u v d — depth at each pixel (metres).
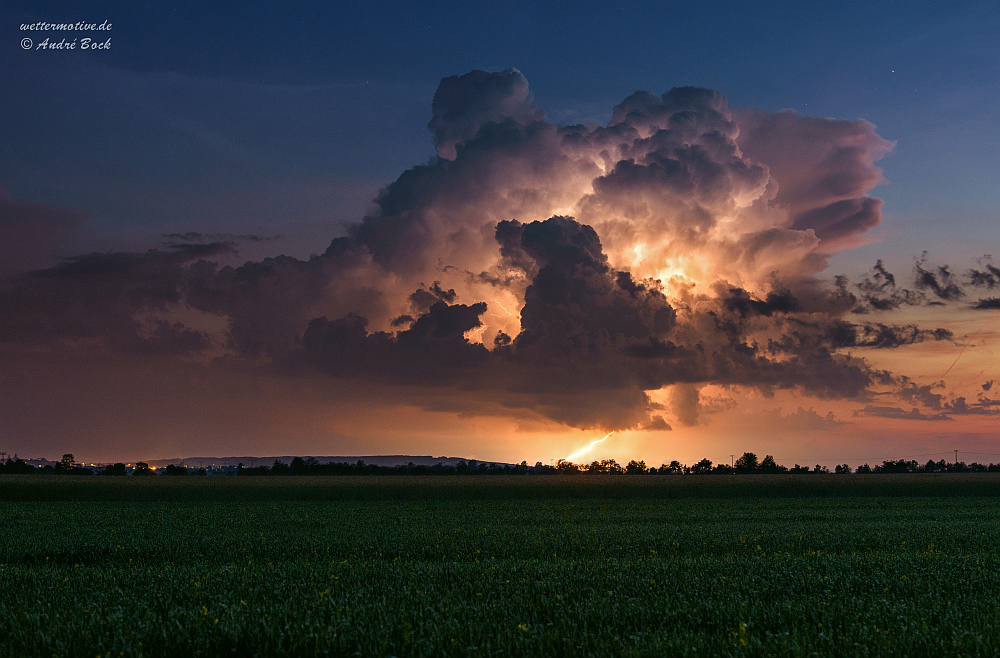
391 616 10.21
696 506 46.88
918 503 49.72
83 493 58.16
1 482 61.69
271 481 74.69
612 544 22.22
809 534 25.27
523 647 8.91
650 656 8.50
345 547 21.83
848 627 9.70
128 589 13.03
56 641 9.14
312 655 8.73
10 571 15.91
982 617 10.07
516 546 21.88
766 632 9.61
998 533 26.02
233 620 9.67
